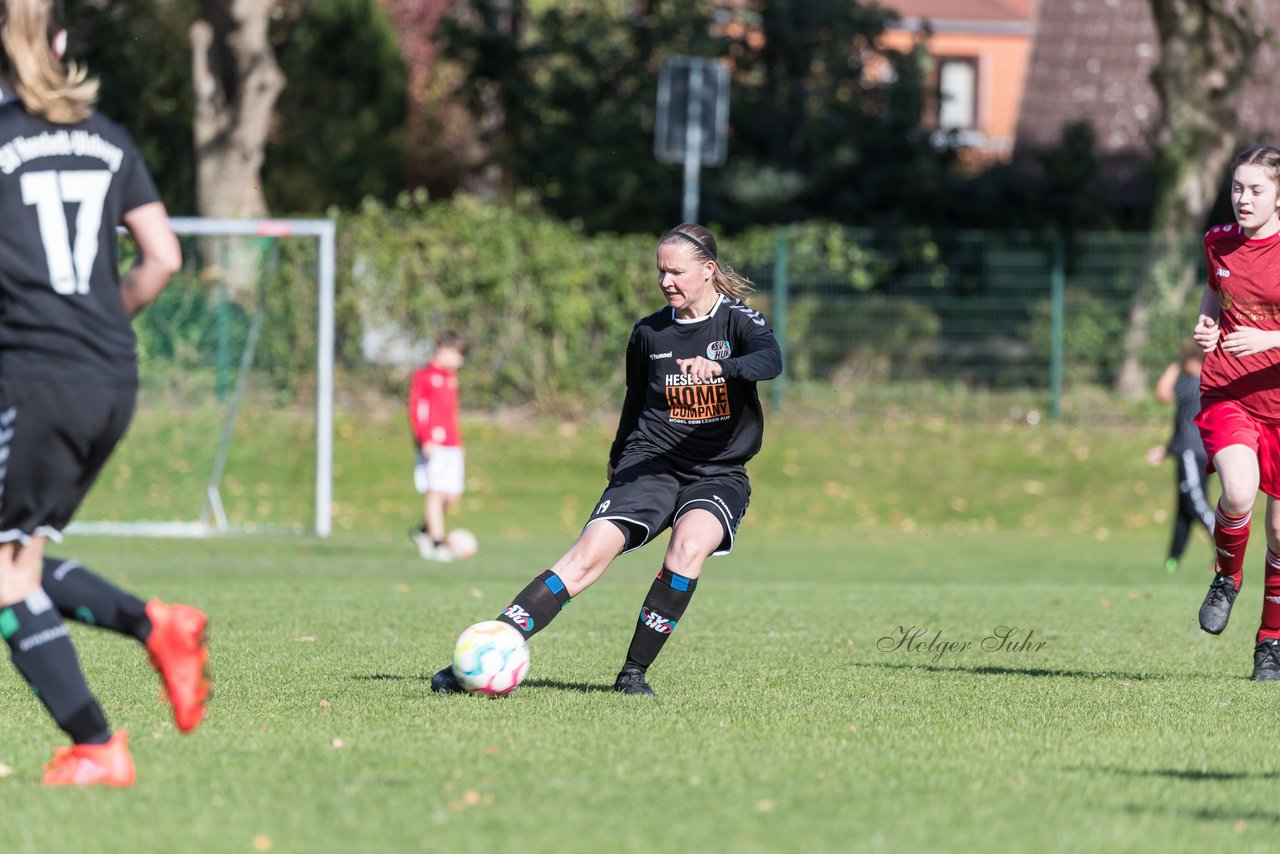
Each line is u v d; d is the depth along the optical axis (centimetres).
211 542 6412
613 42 11006
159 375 6656
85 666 2659
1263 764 1859
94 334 1578
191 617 1650
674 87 7931
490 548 6412
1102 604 4141
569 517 7506
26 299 1558
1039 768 1802
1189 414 5197
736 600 4253
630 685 2398
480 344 8744
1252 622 3853
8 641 1631
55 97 1579
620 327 8756
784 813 1537
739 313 2400
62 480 1589
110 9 10350
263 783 1652
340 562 5644
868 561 6281
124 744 1666
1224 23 9081
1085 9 13875
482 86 11325
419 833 1441
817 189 10344
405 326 8694
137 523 6462
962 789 1667
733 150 10688
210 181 9062
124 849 1389
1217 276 2636
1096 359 8775
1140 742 1994
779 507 7781
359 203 11925
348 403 8669
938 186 10188
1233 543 2664
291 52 12181
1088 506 7875
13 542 1600
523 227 8706
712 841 1422
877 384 8769
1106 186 11094
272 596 4162
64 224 1575
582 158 10719
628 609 3988
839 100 10506
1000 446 8519
